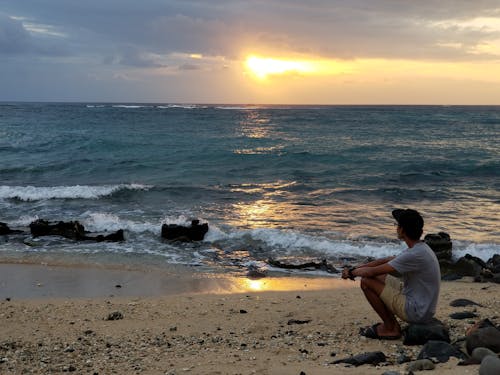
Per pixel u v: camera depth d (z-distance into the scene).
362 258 11.94
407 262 5.50
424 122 76.12
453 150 36.62
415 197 19.89
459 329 6.30
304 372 4.71
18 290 9.39
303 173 26.28
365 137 47.78
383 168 28.06
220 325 7.20
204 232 13.65
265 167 28.34
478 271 10.68
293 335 6.53
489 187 22.34
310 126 64.94
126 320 7.54
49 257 11.81
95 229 14.47
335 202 18.94
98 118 78.06
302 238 13.29
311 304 8.30
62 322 7.42
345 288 9.62
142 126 59.59
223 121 74.12
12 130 49.41
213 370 5.00
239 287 9.71
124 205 18.23
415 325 5.67
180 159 30.72
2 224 14.00
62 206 17.91
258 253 12.41
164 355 5.74
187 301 8.66
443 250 11.87
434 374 4.32
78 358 5.68
